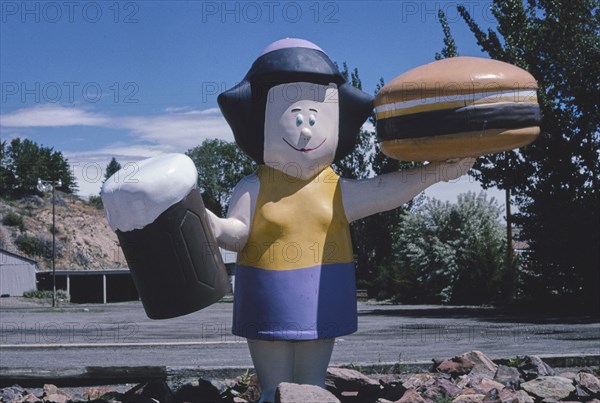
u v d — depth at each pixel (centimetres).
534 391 738
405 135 640
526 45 2781
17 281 7044
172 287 609
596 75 2669
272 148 662
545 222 2819
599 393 730
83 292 7031
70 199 12619
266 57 664
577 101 2725
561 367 988
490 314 2777
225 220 654
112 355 1242
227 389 780
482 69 630
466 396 708
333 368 782
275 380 651
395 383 790
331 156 673
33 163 12506
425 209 4184
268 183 667
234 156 8044
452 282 3909
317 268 646
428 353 1307
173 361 1128
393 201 680
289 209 653
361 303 4203
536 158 2775
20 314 4031
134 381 868
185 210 602
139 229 595
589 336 1703
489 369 856
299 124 654
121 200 592
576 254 2784
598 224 2719
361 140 4128
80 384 860
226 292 639
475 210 4053
